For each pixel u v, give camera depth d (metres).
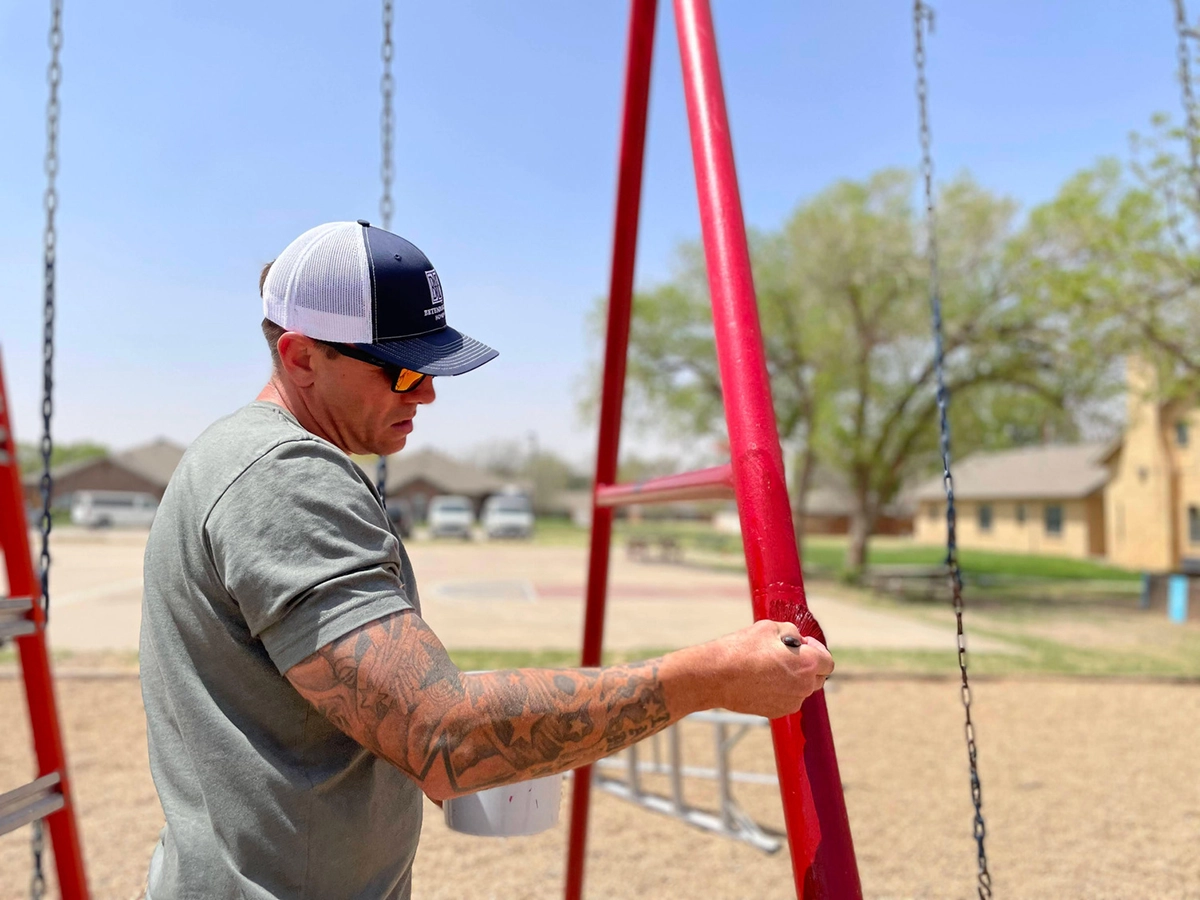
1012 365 19.42
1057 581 24.92
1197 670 10.07
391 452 1.33
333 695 1.02
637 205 2.71
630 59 2.63
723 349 1.38
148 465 61.31
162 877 1.17
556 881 4.23
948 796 5.59
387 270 1.22
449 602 17.34
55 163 2.42
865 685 9.14
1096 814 5.27
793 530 1.24
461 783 1.01
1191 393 16.45
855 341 20.58
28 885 3.98
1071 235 16.22
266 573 1.04
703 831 4.96
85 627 12.30
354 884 1.15
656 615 15.72
